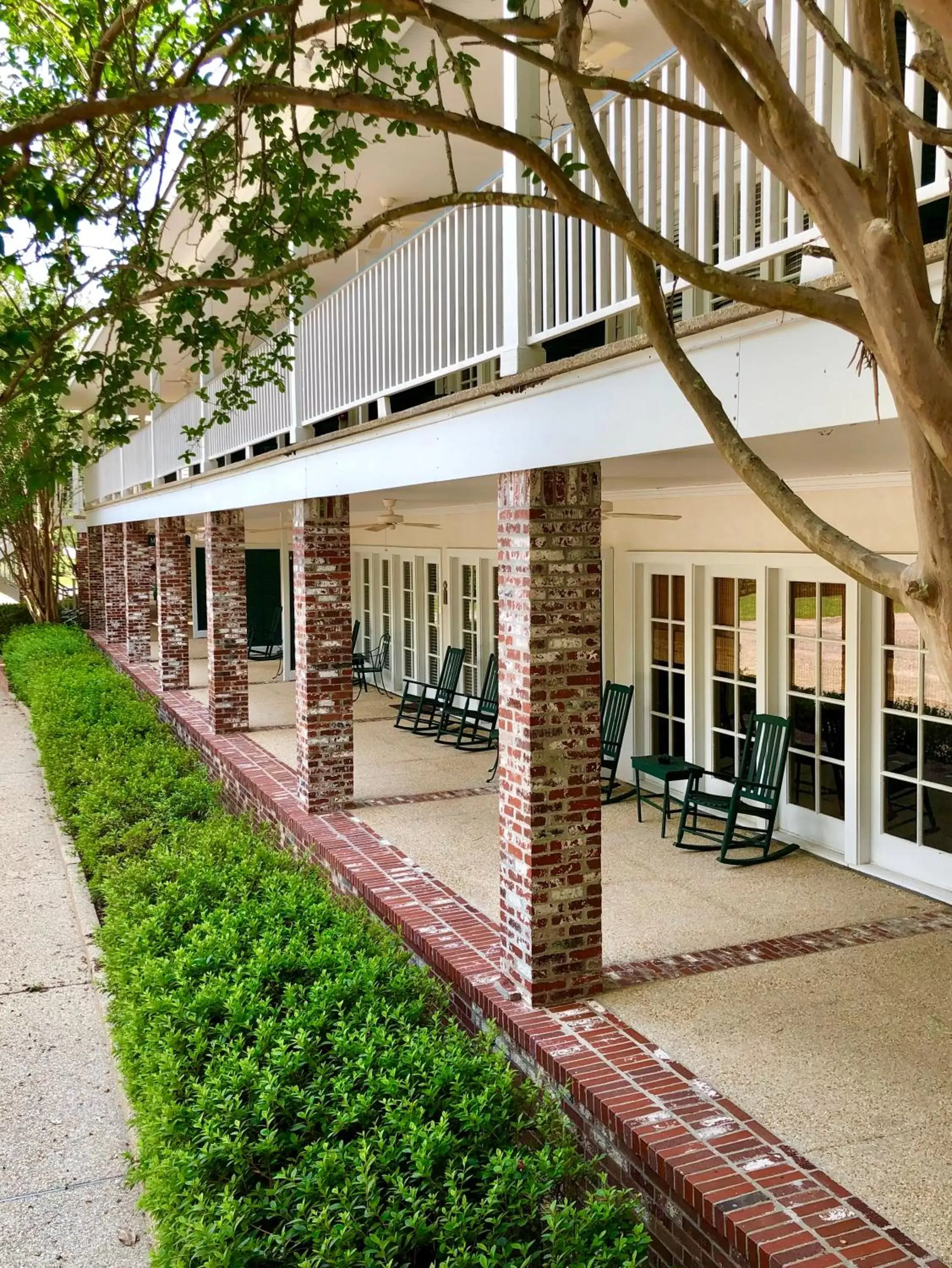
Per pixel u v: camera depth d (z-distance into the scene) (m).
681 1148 4.13
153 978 5.34
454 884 7.33
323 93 2.67
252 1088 4.29
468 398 5.95
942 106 3.38
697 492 8.53
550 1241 3.58
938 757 6.86
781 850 7.82
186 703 15.30
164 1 4.61
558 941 5.52
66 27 5.22
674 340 2.38
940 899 6.82
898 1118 4.36
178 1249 3.76
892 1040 5.04
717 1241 3.79
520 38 3.15
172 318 4.99
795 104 1.86
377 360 7.57
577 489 5.54
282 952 5.49
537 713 5.48
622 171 4.83
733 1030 5.16
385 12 3.05
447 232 6.36
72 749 11.99
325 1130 4.07
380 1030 4.57
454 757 11.72
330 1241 3.39
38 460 4.89
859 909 6.75
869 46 1.98
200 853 7.38
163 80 3.94
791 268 7.39
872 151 1.95
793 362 3.81
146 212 4.82
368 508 12.58
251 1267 3.57
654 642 9.67
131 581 19.92
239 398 5.62
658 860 7.81
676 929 6.47
